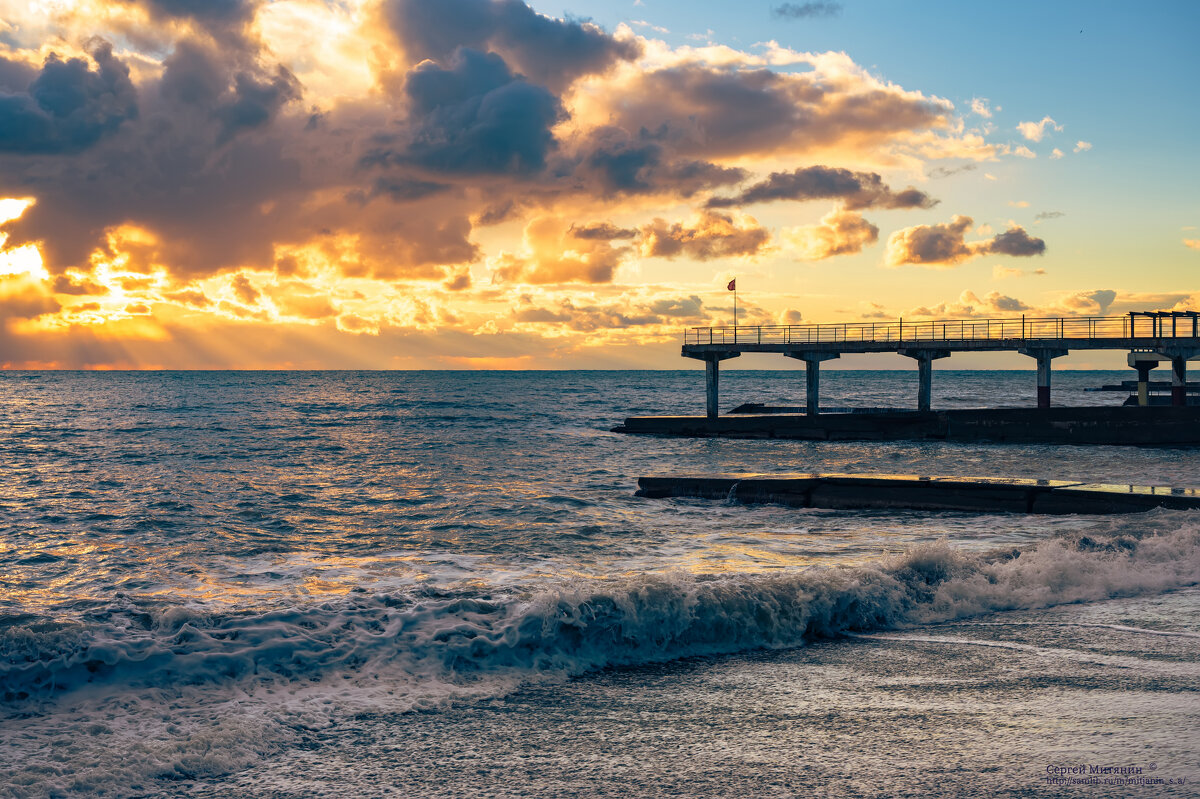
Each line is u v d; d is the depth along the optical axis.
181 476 27.91
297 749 6.06
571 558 14.26
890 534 16.09
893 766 5.61
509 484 25.25
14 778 5.41
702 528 17.22
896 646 8.73
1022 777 5.38
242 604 10.97
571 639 8.30
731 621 8.88
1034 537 15.20
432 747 6.10
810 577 9.81
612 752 5.98
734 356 44.91
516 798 5.27
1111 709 6.59
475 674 7.65
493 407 78.19
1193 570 11.36
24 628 7.52
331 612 8.73
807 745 6.04
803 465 30.77
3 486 25.38
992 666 7.87
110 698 6.81
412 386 145.25
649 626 8.54
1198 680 7.29
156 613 8.49
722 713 6.77
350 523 18.47
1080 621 9.38
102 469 29.97
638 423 45.19
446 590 10.24
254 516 19.58
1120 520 15.07
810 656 8.41
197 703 6.80
